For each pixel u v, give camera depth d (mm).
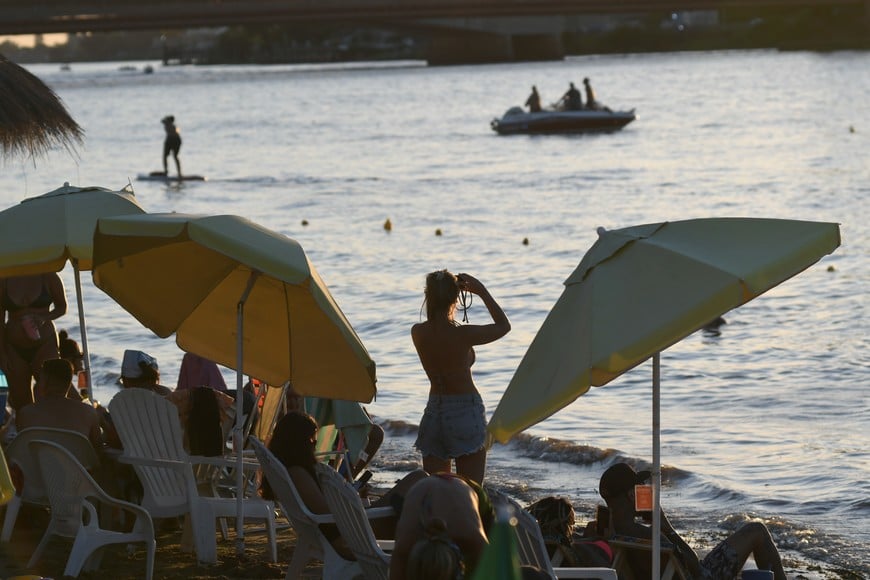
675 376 38812
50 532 19547
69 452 18781
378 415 35719
